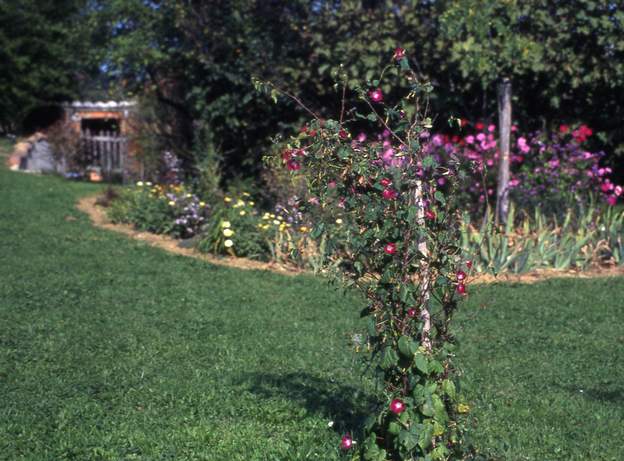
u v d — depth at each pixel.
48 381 5.78
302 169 4.13
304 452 4.55
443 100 12.22
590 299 8.69
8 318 7.56
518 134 12.76
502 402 5.52
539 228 10.60
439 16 11.64
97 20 15.17
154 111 16.16
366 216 3.83
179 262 10.66
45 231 12.48
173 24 13.69
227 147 14.09
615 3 11.64
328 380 5.96
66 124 21.94
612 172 13.15
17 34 26.33
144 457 4.48
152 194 13.51
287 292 9.13
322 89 12.64
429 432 3.76
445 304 3.85
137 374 6.00
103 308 8.11
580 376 6.17
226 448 4.62
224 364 6.34
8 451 4.54
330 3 12.61
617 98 12.61
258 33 12.91
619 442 4.86
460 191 10.47
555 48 11.83
